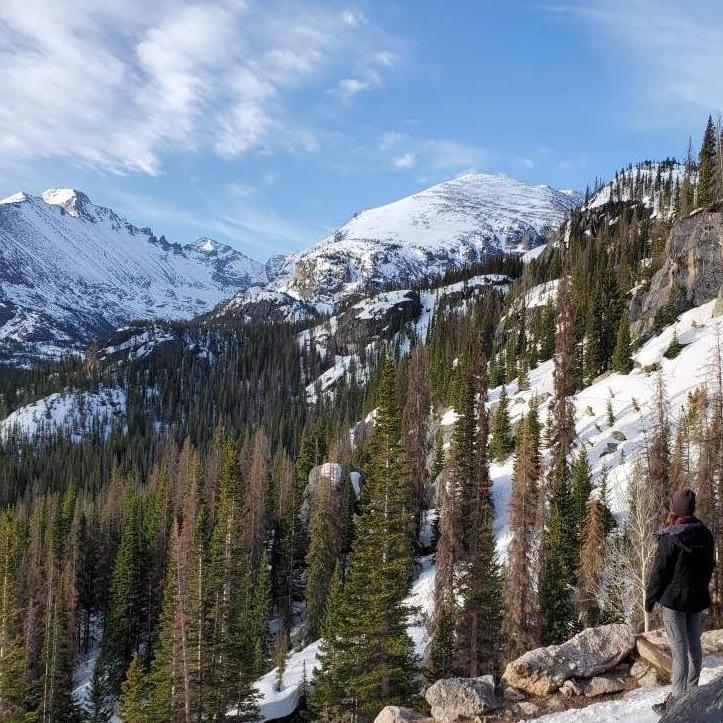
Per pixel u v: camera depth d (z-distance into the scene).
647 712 10.40
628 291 110.38
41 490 136.50
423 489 67.38
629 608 31.28
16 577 61.91
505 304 177.38
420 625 46.75
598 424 68.62
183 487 87.00
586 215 188.50
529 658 13.20
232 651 41.88
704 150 104.25
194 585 41.75
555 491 49.31
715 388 56.97
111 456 159.50
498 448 73.69
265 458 112.19
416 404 69.88
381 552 31.56
